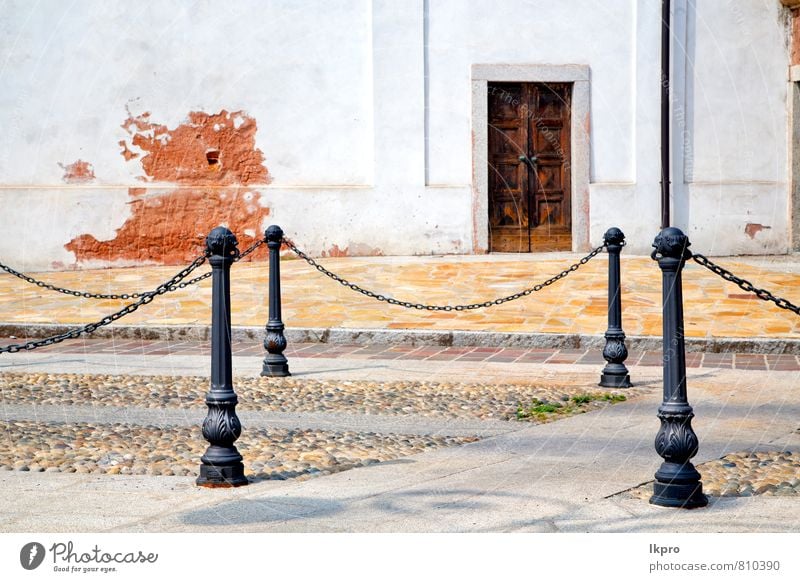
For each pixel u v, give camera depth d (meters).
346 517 4.45
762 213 16.03
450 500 4.69
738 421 6.35
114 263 14.51
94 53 14.35
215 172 14.77
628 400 7.10
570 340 9.43
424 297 11.44
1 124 14.08
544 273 13.00
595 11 15.39
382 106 14.96
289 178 14.95
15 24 14.09
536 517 4.44
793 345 9.11
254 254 14.79
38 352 9.30
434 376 8.02
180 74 14.61
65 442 5.77
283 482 5.00
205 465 4.93
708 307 10.80
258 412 6.65
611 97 15.48
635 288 11.93
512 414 6.63
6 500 4.67
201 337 10.07
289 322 10.20
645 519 4.40
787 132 16.09
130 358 8.95
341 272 13.22
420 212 15.15
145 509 4.55
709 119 15.77
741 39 15.86
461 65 15.14
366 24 14.96
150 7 14.48
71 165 14.36
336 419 6.45
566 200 15.61
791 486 4.86
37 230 14.20
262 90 14.81
